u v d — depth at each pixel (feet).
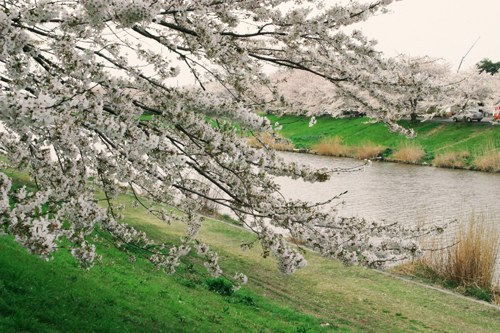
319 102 180.75
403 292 37.52
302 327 27.43
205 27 15.55
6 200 11.06
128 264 31.07
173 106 14.98
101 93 15.40
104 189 19.58
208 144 15.44
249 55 18.15
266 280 38.24
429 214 62.34
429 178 93.50
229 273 38.17
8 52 12.34
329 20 17.16
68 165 17.30
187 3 15.93
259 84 19.43
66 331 14.38
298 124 186.29
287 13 16.56
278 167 17.31
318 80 178.50
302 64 19.06
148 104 18.29
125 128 13.12
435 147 120.47
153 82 15.78
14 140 15.94
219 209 65.05
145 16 11.71
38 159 16.66
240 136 17.43
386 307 34.04
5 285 16.60
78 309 17.33
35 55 14.12
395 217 61.05
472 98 129.70
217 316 25.34
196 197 24.17
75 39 15.17
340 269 42.98
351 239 19.67
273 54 19.89
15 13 12.72
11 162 15.96
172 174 17.43
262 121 13.87
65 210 14.90
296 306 32.89
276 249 17.76
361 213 63.98
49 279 19.89
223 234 52.16
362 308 33.58
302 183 93.04
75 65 14.05
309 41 19.16
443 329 30.25
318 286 38.01
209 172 19.62
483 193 76.64
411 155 115.44
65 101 12.05
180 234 47.29
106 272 26.50
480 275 39.70
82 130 15.89
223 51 16.43
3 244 23.04
